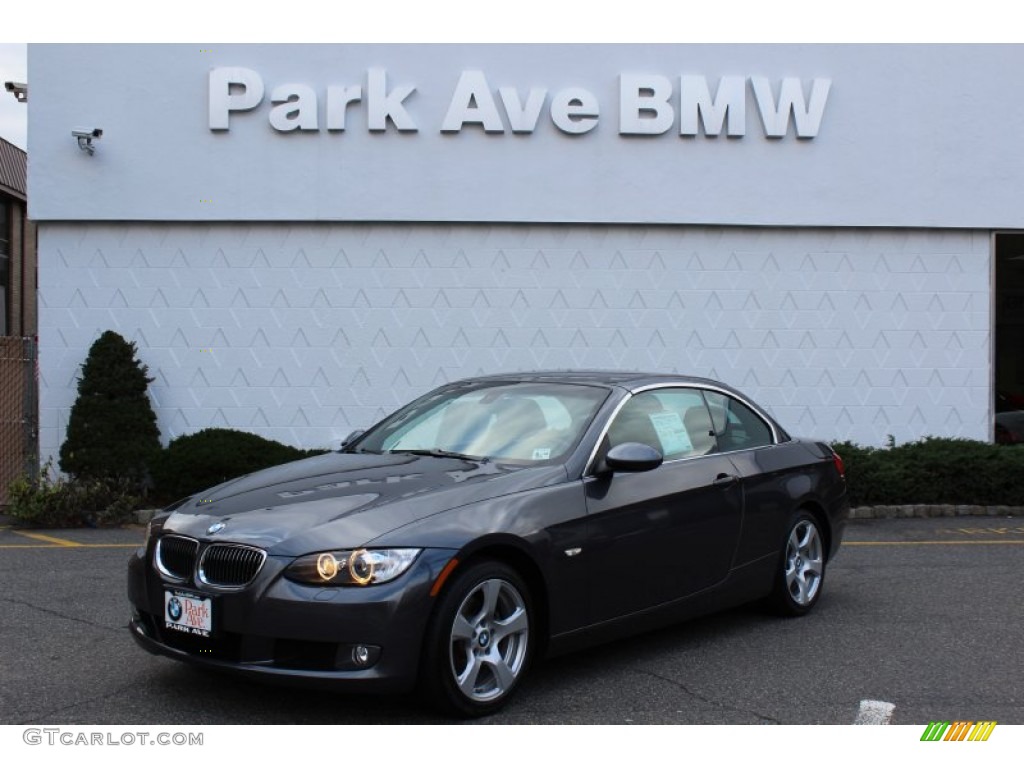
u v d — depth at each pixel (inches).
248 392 491.5
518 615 189.2
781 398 506.9
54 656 222.7
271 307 492.1
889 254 510.3
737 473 245.4
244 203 487.2
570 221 494.6
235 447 442.9
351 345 493.7
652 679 211.2
